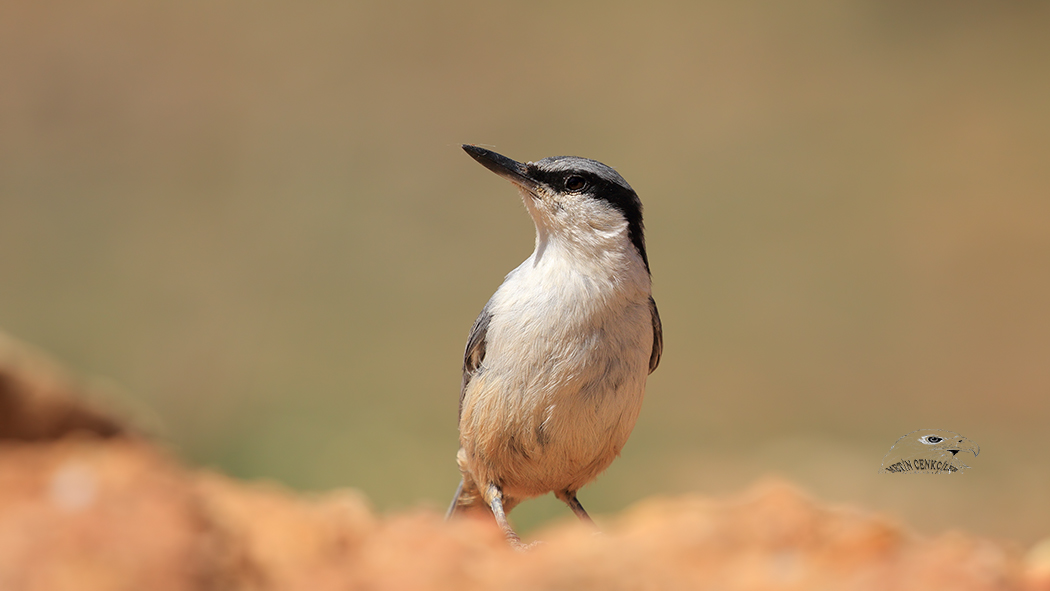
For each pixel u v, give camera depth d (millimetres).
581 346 5508
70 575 2875
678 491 12516
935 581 3152
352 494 3867
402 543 3482
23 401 5199
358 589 3189
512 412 5594
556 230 5770
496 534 3756
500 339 5645
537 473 5844
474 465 5953
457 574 3293
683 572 3314
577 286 5562
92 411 5434
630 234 5844
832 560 3379
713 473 13102
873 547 3436
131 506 3123
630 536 3508
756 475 13055
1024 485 12141
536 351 5516
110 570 2900
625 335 5637
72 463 3346
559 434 5590
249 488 3768
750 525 3527
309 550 3389
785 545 3439
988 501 11797
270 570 3279
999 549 3438
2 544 2930
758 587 3201
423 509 3773
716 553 3424
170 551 3012
